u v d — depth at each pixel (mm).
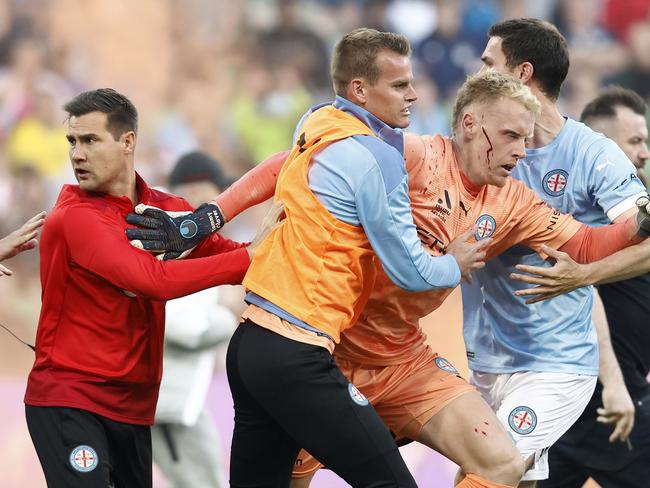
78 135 14172
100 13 48469
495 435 15242
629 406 17625
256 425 14602
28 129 44156
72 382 14281
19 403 26828
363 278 14359
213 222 14953
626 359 19047
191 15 49812
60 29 48219
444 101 47500
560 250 15797
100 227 14016
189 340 18297
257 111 47000
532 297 16391
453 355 35000
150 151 46062
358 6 49688
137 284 13828
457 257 14961
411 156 15086
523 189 15805
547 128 16406
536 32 16328
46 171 43906
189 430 19359
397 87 14492
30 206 43219
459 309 37312
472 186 15445
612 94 19578
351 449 13969
